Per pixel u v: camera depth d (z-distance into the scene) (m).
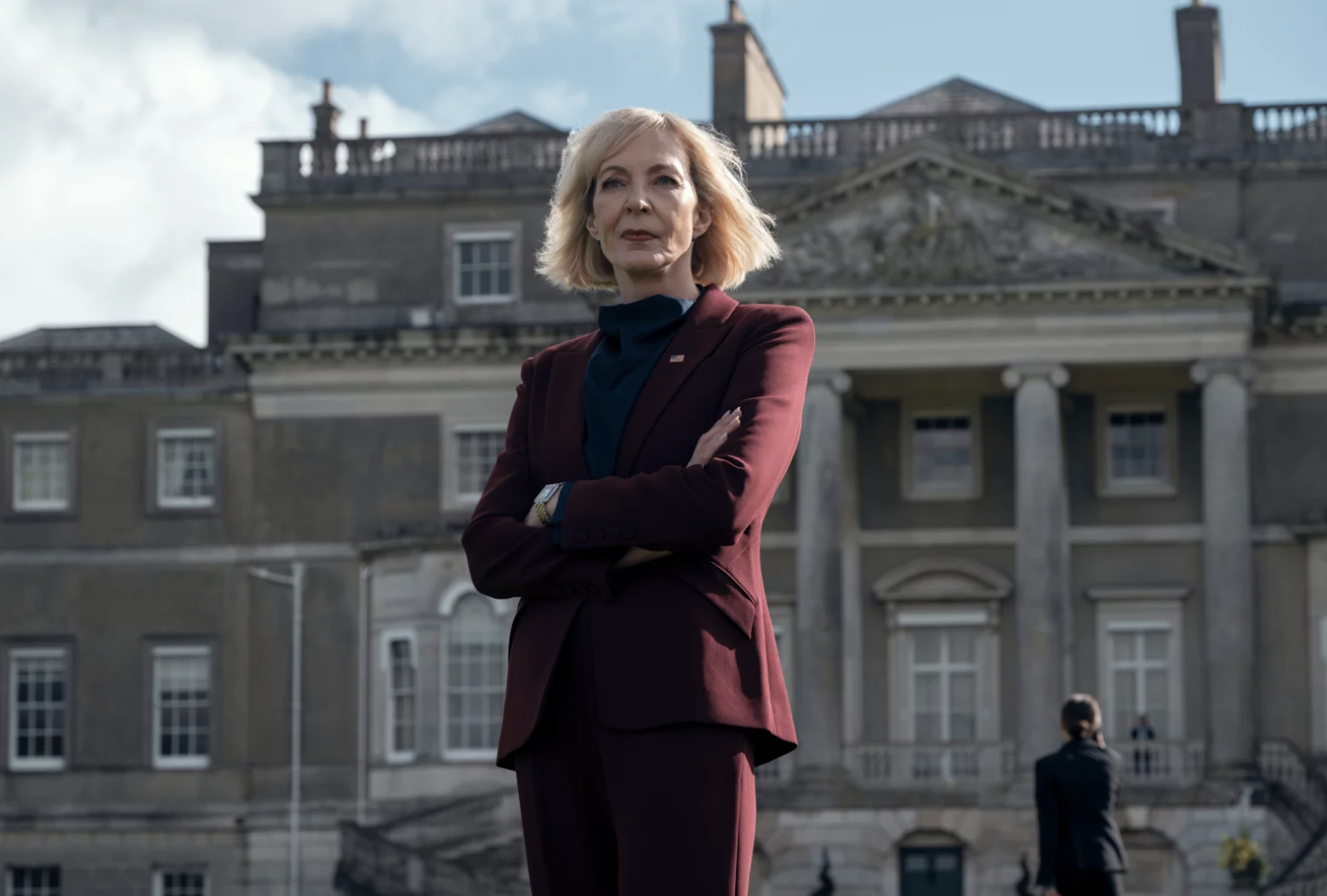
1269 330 66.69
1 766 70.75
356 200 72.19
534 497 4.94
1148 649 67.19
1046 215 64.19
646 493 4.55
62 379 72.12
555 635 4.63
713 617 4.57
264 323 72.06
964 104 79.88
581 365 5.07
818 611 63.91
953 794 63.00
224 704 70.25
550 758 4.64
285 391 70.81
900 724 67.56
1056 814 15.16
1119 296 63.53
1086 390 68.00
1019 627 63.72
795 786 63.53
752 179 72.19
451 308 71.56
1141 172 70.19
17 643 71.19
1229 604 63.00
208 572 70.75
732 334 4.88
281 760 69.56
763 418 4.66
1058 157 70.62
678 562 4.61
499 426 69.81
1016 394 64.62
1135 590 67.00
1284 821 61.59
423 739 68.12
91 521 71.44
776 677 4.66
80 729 70.75
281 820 69.06
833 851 63.25
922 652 68.06
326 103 79.12
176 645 70.56
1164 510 67.50
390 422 70.31
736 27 75.88
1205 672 64.94
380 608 69.44
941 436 68.94
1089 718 15.40
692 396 4.82
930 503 68.50
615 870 4.65
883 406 69.25
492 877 61.56
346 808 69.06
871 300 64.50
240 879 69.12
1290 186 70.00
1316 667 65.69
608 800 4.61
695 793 4.45
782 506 68.50
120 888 69.81
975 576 67.69
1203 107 70.25
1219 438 63.38
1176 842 62.06
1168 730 66.62
